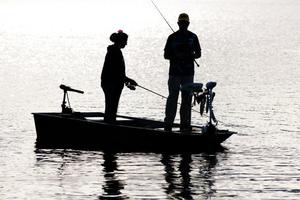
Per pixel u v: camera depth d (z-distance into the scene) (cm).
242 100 6241
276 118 5125
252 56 12181
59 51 13838
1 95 6575
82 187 2917
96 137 3947
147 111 5512
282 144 4022
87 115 4381
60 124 4003
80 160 3500
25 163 3403
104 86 4016
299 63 10662
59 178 3081
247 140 4159
